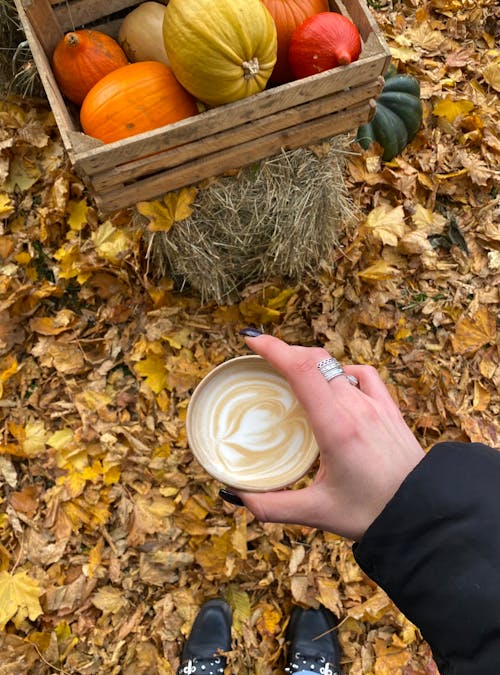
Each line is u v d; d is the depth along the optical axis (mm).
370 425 847
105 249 1800
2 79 1886
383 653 1546
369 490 828
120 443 1692
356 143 1902
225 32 1091
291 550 1618
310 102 1256
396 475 820
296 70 1277
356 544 857
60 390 1756
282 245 1596
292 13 1293
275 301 1801
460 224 1991
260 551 1630
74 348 1777
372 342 1838
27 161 1896
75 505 1641
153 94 1227
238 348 1792
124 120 1225
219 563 1606
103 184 1224
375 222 1890
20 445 1677
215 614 1569
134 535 1614
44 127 1922
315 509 877
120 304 1818
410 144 2057
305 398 880
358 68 1201
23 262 1816
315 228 1688
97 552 1607
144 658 1550
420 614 772
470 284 1920
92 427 1689
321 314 1826
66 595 1556
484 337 1835
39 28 1315
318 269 1862
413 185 1974
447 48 2232
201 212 1452
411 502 765
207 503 1647
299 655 1527
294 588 1581
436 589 745
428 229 1955
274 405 1178
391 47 2154
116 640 1556
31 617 1505
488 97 2176
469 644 725
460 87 2188
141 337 1788
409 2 2279
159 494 1658
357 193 1954
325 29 1198
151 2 1383
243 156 1319
